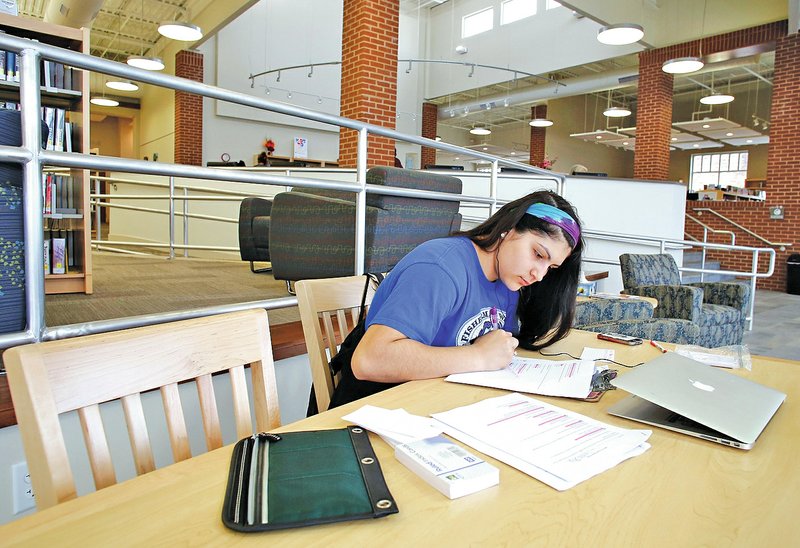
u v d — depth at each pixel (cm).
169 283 360
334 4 1179
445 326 115
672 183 688
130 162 133
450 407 86
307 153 1177
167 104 1144
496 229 117
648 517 55
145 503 54
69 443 122
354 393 116
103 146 1517
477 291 117
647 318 314
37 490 58
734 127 1153
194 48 1008
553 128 1362
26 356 59
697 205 912
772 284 833
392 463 65
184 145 1022
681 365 99
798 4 594
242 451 65
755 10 747
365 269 240
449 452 66
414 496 58
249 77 1073
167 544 47
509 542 50
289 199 271
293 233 271
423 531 51
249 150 1102
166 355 73
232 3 855
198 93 146
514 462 66
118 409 132
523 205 117
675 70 711
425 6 1279
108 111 1358
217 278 394
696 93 1408
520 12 1099
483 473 60
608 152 1566
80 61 122
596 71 1177
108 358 66
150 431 137
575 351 131
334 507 53
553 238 112
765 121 1255
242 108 1078
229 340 81
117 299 287
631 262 463
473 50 1195
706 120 1103
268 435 69
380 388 114
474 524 53
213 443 77
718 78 1214
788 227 800
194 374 76
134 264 486
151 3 955
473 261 117
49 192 304
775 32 752
